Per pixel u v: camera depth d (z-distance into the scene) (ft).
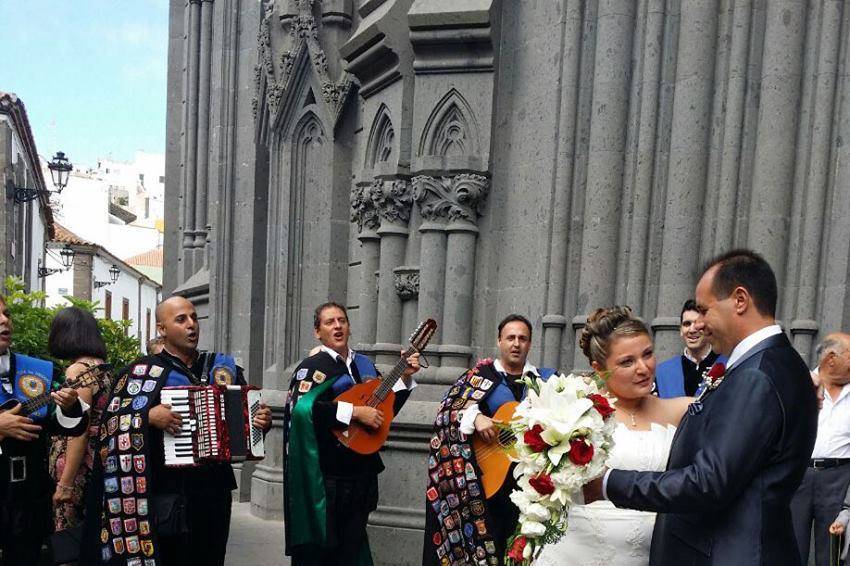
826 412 12.34
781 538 5.98
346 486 13.07
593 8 14.93
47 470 11.43
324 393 13.25
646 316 14.53
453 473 12.55
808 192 13.37
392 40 16.67
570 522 7.88
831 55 13.17
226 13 26.11
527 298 15.64
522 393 12.89
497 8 16.14
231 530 19.45
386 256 17.26
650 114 14.44
